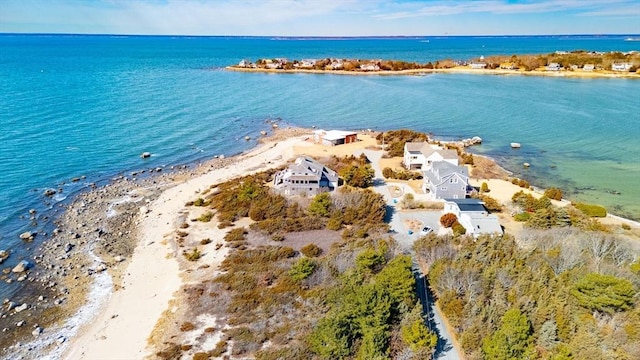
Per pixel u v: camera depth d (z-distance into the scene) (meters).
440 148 87.06
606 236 54.22
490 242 50.81
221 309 44.47
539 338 36.00
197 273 52.00
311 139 109.31
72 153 94.19
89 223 65.44
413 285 42.56
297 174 72.50
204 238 60.56
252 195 70.06
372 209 64.50
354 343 37.00
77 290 49.84
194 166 90.75
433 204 69.62
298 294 45.72
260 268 51.41
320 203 65.44
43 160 89.31
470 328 37.41
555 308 38.19
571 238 53.06
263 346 38.84
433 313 42.06
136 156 94.75
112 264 55.06
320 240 59.28
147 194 76.06
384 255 49.03
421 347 35.69
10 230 62.53
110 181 81.31
